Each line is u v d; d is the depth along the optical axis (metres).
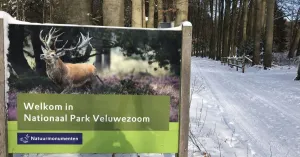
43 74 3.56
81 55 3.60
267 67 23.59
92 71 3.62
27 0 16.92
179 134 3.71
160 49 3.67
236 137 6.33
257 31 26.20
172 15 18.05
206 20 54.94
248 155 5.35
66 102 3.61
